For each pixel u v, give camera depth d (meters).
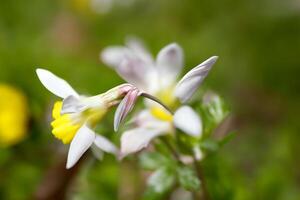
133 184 0.27
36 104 0.29
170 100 0.20
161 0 0.43
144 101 0.21
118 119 0.18
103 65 0.35
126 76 0.21
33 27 0.43
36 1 0.44
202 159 0.21
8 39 0.39
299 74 0.38
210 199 0.21
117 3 0.44
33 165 0.28
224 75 0.38
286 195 0.27
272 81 0.39
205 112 0.20
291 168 0.30
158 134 0.20
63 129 0.18
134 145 0.19
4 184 0.27
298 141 0.31
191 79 0.19
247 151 0.33
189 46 0.39
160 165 0.20
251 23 0.41
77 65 0.35
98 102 0.18
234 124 0.35
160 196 0.21
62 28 0.43
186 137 0.20
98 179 0.26
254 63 0.39
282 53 0.39
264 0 0.41
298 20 0.41
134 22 0.43
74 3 0.44
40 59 0.35
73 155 0.17
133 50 0.27
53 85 0.18
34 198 0.25
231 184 0.24
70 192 0.26
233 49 0.39
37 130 0.28
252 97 0.38
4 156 0.28
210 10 0.42
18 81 0.32
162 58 0.21
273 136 0.34
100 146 0.19
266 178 0.27
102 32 0.43
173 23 0.42
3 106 0.27
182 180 0.20
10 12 0.42
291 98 0.38
